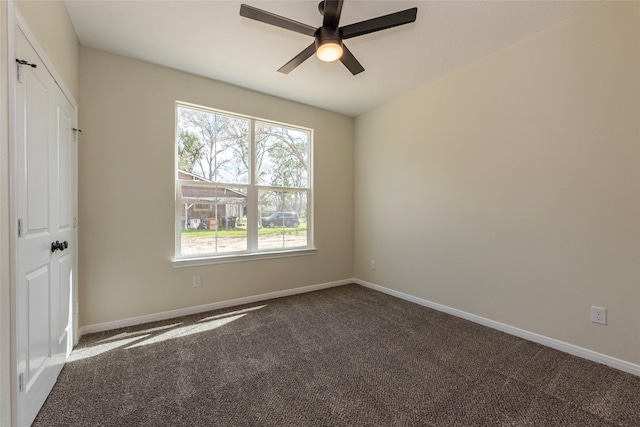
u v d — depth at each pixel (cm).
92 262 244
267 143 352
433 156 308
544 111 220
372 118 388
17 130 120
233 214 325
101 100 248
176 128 288
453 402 156
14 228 116
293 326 261
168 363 196
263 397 160
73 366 191
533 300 229
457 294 286
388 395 162
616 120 186
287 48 247
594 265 197
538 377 179
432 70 284
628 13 181
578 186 203
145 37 232
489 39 232
